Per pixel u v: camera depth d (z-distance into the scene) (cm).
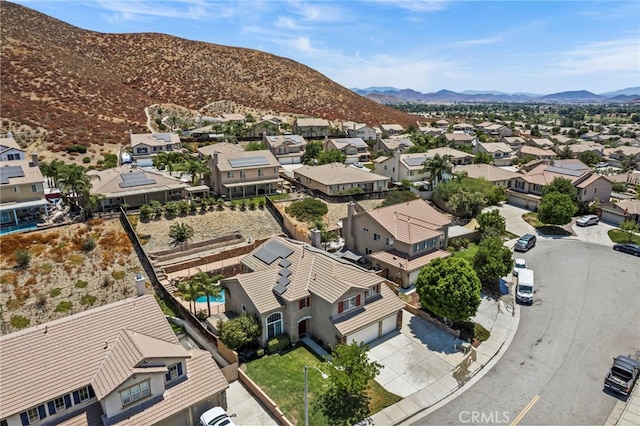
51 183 6303
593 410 2494
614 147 12812
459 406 2525
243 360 2925
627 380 2606
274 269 3341
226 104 14488
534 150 11244
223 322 3002
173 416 2244
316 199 6119
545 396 2609
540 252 5012
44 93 10019
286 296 3053
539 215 5772
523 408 2509
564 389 2672
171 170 7112
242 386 2677
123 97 11856
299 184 6944
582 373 2830
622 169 10188
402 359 2964
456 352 3056
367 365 2509
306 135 11869
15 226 4762
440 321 3388
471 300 3172
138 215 5019
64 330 2312
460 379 2764
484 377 2786
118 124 9788
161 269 4159
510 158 10331
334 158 8262
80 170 4994
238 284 3219
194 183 6288
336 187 6538
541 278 4309
